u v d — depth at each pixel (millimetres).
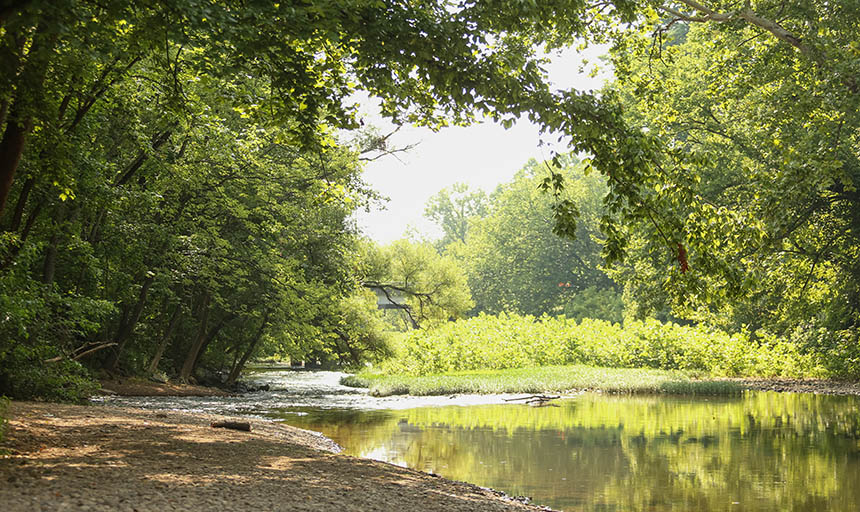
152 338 31203
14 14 7023
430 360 43219
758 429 18156
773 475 12328
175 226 24562
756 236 15102
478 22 10594
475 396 28562
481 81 10430
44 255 17875
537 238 81750
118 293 23328
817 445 15531
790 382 34312
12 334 13852
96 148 17312
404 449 14828
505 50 12125
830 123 18328
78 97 14102
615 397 28125
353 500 7570
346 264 33031
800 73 20703
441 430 17844
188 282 26031
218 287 28281
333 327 34125
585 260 79250
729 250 17266
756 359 38781
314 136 12453
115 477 7430
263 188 25922
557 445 15508
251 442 12102
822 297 33562
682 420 20109
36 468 7531
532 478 11992
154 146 20828
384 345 39906
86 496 6332
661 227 11688
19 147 10016
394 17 9812
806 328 36281
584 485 11469
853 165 26625
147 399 23188
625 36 20531
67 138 12375
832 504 10281
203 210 25906
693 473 12461
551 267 80688
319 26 9008
